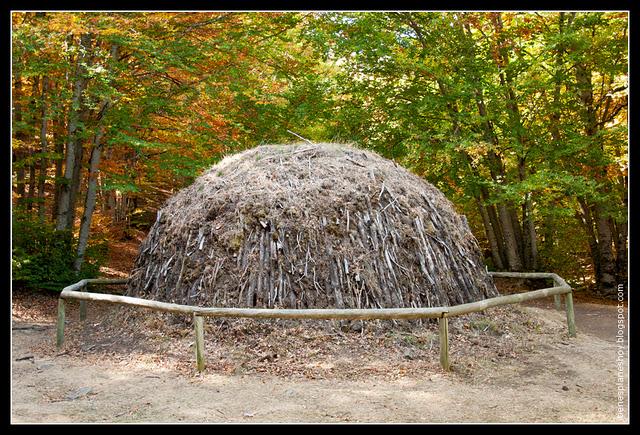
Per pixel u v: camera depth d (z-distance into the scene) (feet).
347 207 25.58
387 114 46.11
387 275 24.35
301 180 26.91
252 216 25.21
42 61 33.27
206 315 20.16
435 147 43.11
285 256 24.22
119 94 33.94
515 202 40.63
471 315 25.62
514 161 44.11
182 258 25.77
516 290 44.09
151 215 76.69
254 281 23.72
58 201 44.01
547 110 41.70
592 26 40.91
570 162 41.88
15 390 18.11
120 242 65.77
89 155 47.93
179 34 38.37
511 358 21.75
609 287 43.32
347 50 42.52
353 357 21.09
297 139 45.85
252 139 44.21
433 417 15.40
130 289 27.84
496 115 41.19
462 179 45.47
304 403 16.65
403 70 43.57
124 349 22.86
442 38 42.80
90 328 26.91
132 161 45.57
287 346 21.71
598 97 46.42
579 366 20.92
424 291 24.77
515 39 45.34
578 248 50.21
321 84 44.42
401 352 21.70
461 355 21.61
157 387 18.34
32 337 26.50
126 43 33.42
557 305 32.48
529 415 15.58
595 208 44.83
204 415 15.62
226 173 28.91
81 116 39.73
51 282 36.94
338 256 24.27
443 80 40.73
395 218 26.17
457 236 28.27
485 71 41.11
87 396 17.48
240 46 39.17
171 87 42.27
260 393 17.63
